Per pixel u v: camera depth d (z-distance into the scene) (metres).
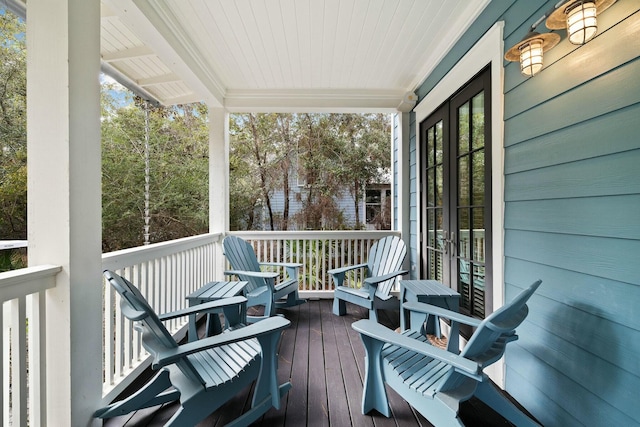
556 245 1.58
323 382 2.12
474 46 2.32
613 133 1.27
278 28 2.64
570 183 1.49
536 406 1.71
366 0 2.29
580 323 1.43
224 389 1.56
